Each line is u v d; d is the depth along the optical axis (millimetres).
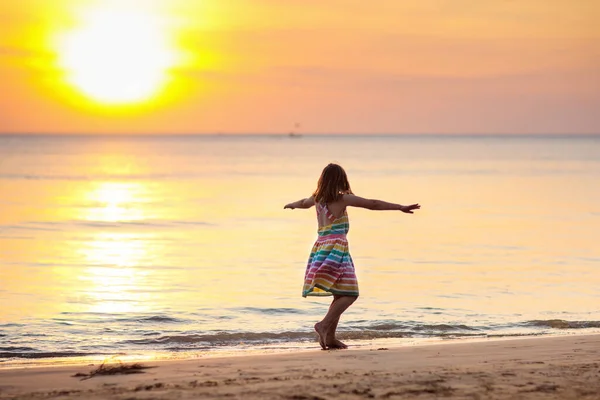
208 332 9719
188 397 4941
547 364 6301
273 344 8891
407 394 5031
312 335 9438
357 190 43781
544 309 11570
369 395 4988
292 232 23422
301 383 5391
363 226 25062
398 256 17906
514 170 71062
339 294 7543
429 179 56031
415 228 24484
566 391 5148
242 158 109812
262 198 38031
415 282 14172
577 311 11414
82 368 6285
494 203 35031
